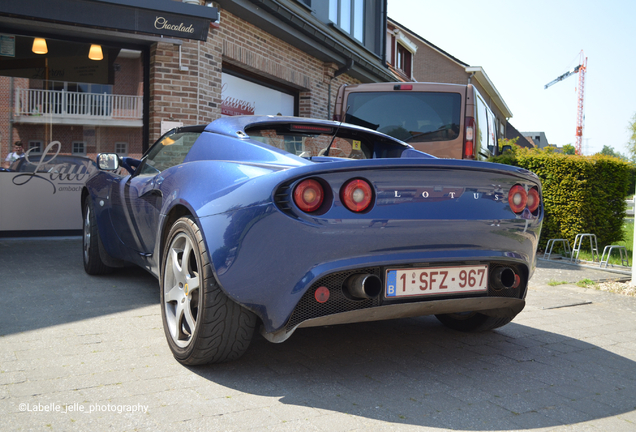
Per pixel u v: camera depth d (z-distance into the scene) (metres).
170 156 3.43
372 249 2.27
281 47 9.49
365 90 7.11
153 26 6.16
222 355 2.46
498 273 2.59
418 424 2.03
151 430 1.89
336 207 2.20
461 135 6.71
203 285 2.36
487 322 3.23
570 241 7.77
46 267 4.93
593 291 5.06
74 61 7.11
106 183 4.27
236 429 1.92
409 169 2.31
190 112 7.44
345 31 12.53
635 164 8.23
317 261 2.20
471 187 2.49
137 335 3.01
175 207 2.77
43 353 2.66
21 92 6.92
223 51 7.97
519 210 2.65
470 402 2.27
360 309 2.31
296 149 3.17
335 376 2.51
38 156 7.04
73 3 5.76
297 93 10.64
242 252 2.23
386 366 2.69
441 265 2.47
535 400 2.33
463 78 33.00
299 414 2.08
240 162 2.56
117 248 4.12
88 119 7.25
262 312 2.29
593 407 2.28
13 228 6.95
